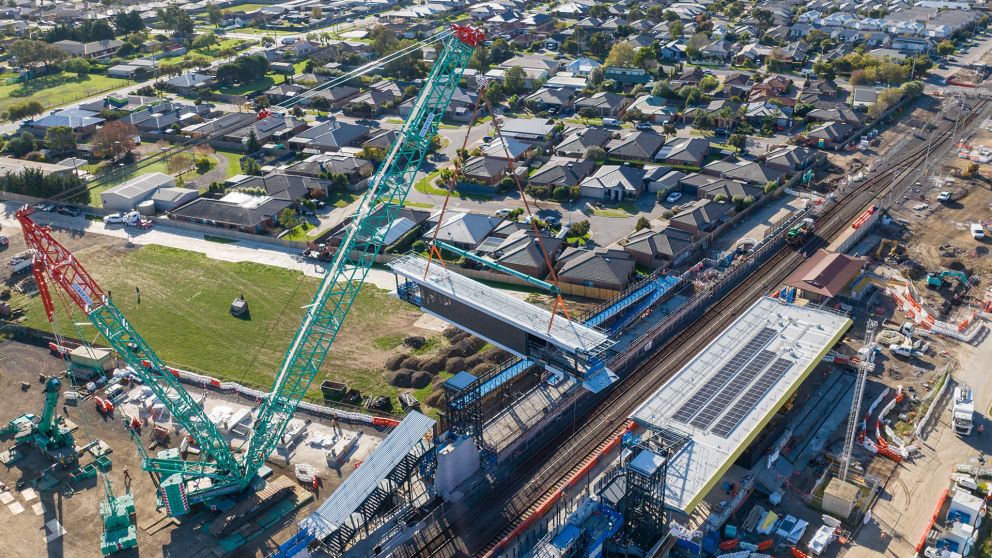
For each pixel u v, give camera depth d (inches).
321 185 7815.0
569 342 4094.5
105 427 4795.8
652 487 3521.2
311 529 3644.2
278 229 7249.0
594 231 6973.4
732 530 3826.3
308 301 6087.6
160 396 4183.1
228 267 6633.9
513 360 4972.9
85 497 4252.0
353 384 5093.5
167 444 4643.2
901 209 7367.1
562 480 4212.6
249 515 4072.3
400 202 4785.9
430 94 4576.8
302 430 4694.9
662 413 4252.0
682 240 6496.1
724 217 7086.6
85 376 5251.0
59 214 7667.3
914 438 4461.1
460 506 4092.0
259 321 5841.5
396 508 4033.0
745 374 4562.0
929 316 5516.7
